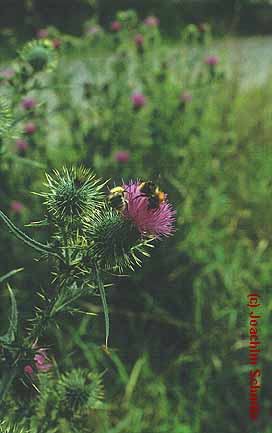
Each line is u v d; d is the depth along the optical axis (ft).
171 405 3.45
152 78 4.51
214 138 4.42
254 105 5.35
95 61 4.54
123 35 4.59
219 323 3.66
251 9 10.41
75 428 2.14
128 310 3.81
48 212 1.75
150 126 4.17
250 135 4.92
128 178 3.96
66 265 1.69
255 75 6.10
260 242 4.12
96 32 4.56
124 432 3.27
